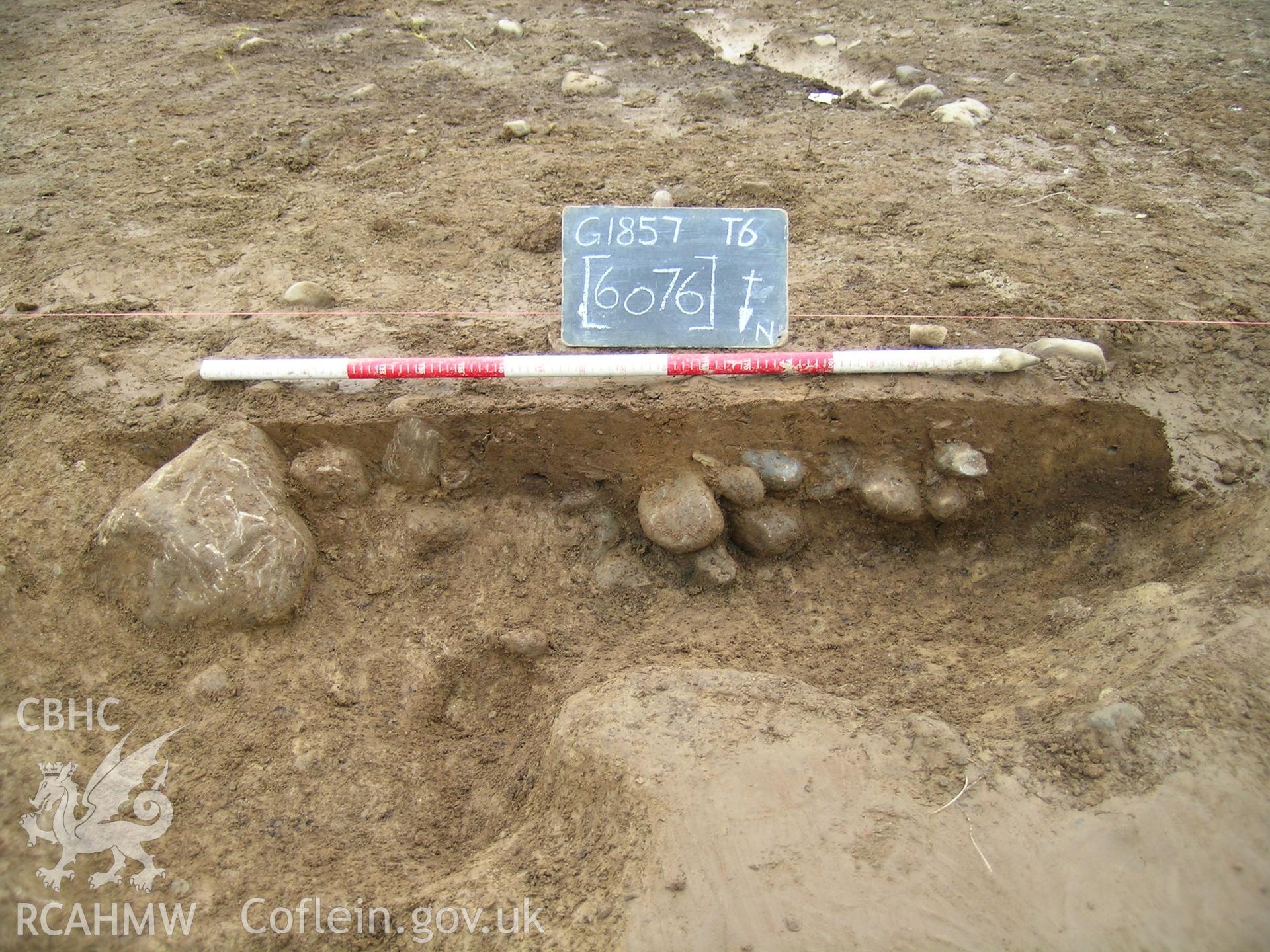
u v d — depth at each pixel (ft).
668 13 22.80
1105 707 8.72
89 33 21.75
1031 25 21.54
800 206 14.83
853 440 11.44
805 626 10.91
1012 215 14.61
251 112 17.97
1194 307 12.60
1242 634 9.12
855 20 22.00
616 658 10.50
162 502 10.09
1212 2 22.58
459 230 14.29
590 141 16.79
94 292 13.02
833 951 7.47
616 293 11.64
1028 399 11.23
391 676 10.16
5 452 10.96
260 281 13.23
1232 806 8.00
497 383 11.43
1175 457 11.25
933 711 9.39
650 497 11.32
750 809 8.33
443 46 20.88
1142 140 16.89
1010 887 7.73
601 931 7.77
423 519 11.12
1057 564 11.39
